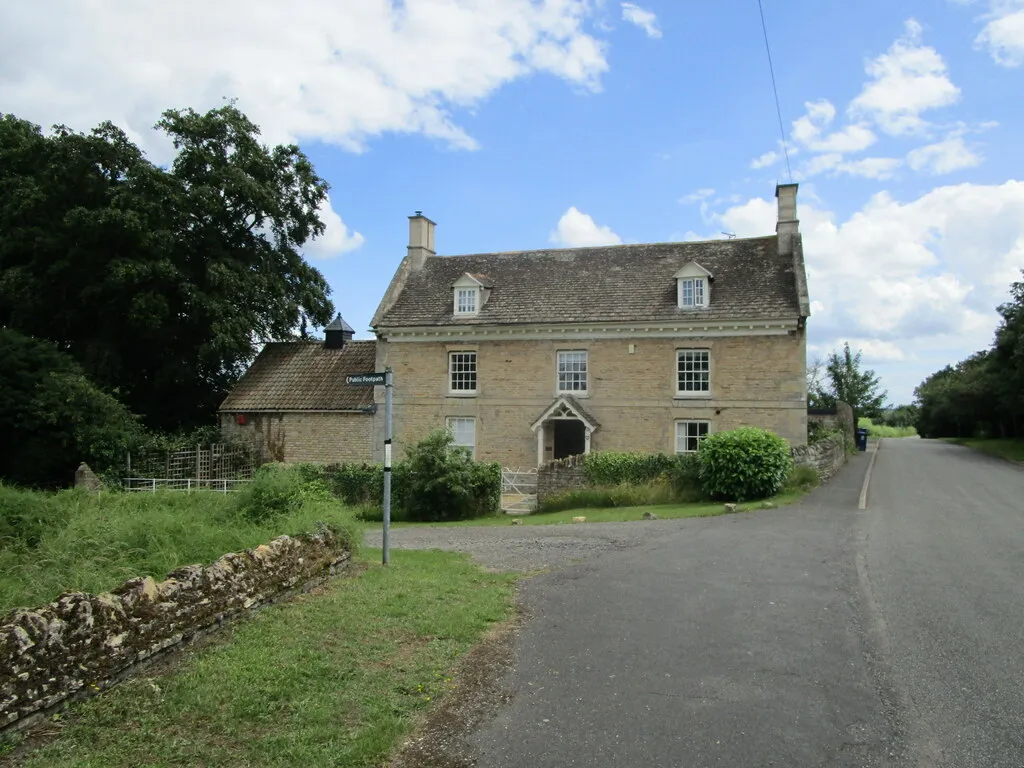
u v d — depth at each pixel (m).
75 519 9.23
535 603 8.66
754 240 28.70
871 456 35.72
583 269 29.94
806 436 25.17
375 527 18.58
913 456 35.62
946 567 10.39
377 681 5.86
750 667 6.46
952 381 56.75
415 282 31.41
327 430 30.11
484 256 32.22
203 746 4.64
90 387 26.62
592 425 26.91
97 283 29.22
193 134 31.27
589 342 27.52
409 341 29.52
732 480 18.69
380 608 7.75
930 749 4.88
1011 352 38.28
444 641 6.93
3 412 25.78
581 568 10.73
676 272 27.84
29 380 26.44
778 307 25.41
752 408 25.67
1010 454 35.00
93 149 28.53
